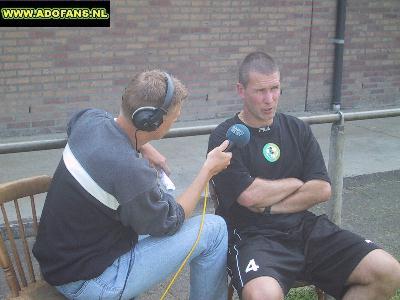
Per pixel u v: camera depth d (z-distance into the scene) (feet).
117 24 21.35
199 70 23.13
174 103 7.10
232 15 23.17
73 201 6.89
